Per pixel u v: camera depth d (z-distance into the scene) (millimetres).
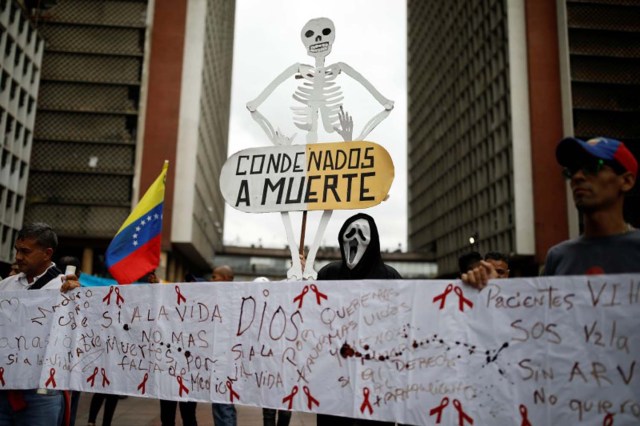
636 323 2883
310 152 6281
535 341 3115
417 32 71125
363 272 4641
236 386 3920
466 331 3318
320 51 6996
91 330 4410
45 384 4363
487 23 44906
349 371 3600
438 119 59344
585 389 2949
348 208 6035
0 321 4559
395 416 3410
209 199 50375
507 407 3123
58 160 37688
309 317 3799
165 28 38531
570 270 3104
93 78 38281
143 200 6688
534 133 37906
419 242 67938
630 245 2910
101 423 8352
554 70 38688
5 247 29797
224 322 4059
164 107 37594
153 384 4152
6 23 27938
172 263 38250
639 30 39031
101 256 39781
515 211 37656
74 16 38375
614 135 38375
